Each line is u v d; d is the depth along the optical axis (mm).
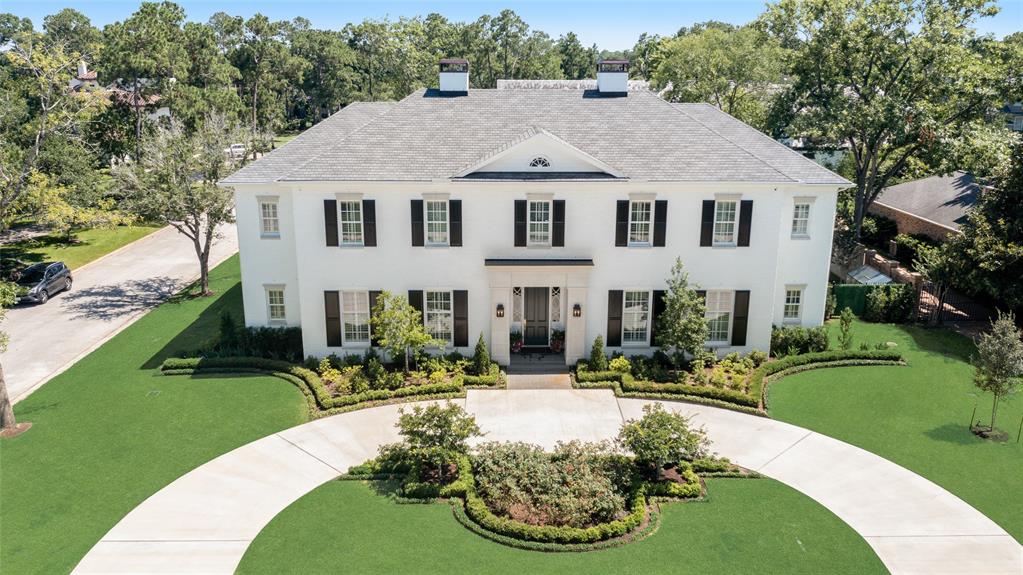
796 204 29359
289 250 29391
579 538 17391
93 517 18688
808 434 23188
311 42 118625
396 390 25938
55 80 27859
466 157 27578
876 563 16797
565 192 26891
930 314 33812
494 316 28062
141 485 20234
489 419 24312
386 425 23922
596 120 29562
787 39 44969
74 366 29109
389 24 134250
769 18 44812
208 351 29219
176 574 16422
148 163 36562
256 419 24297
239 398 25891
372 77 124938
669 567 16562
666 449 19391
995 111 39969
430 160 27438
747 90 60656
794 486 20141
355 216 27281
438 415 19766
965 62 38656
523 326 29688
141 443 22656
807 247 29891
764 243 27547
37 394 26375
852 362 28688
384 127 28938
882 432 23297
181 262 46312
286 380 27359
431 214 27312
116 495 19703
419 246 27484
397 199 26969
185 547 17406
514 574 16297
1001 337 22547
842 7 40500
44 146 46969
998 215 31312
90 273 43844
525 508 18797
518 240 27406
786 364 28109
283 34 143750
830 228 29672
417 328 26328
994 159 34500
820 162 56125
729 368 27703
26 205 35188
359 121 33406
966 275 30891
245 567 16656
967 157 37500
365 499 19469
